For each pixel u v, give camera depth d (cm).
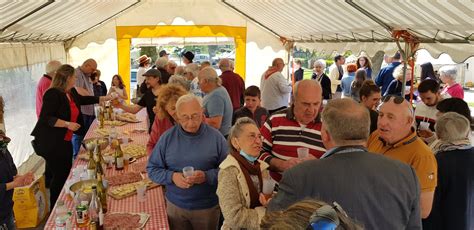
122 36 864
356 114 146
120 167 325
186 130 252
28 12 391
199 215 258
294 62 924
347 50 588
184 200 256
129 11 856
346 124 145
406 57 404
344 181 140
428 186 201
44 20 485
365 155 145
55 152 389
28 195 376
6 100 465
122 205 253
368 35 498
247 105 437
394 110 209
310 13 529
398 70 573
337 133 148
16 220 376
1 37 428
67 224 218
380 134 217
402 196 143
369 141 239
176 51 1270
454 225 230
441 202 234
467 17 283
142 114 586
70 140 404
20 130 521
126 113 561
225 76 608
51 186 404
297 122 240
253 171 203
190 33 885
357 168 141
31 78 568
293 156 238
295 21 650
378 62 918
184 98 252
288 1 511
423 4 296
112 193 267
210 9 884
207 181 242
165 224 226
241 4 731
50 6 417
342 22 495
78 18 611
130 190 271
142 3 830
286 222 77
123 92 708
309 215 77
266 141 247
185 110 246
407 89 570
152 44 918
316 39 732
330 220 75
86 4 507
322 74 779
